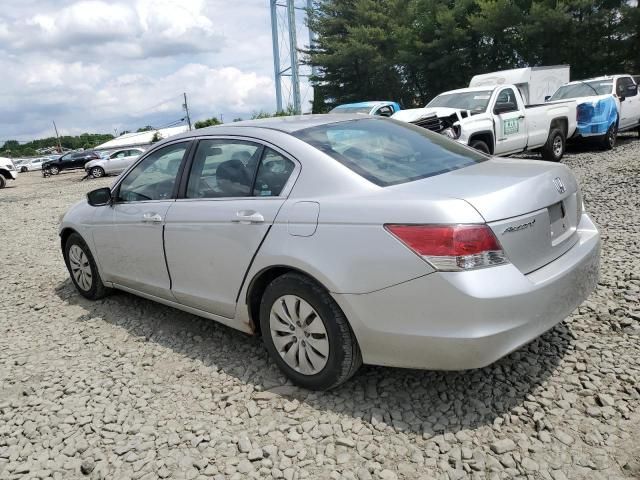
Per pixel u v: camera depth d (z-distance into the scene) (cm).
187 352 407
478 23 3075
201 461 279
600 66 2942
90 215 494
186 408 332
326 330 309
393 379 339
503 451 268
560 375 328
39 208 1515
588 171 1043
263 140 359
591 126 1312
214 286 376
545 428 283
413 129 411
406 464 266
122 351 420
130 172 462
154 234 416
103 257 490
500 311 265
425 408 308
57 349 436
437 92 3603
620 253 522
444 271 266
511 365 343
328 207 307
